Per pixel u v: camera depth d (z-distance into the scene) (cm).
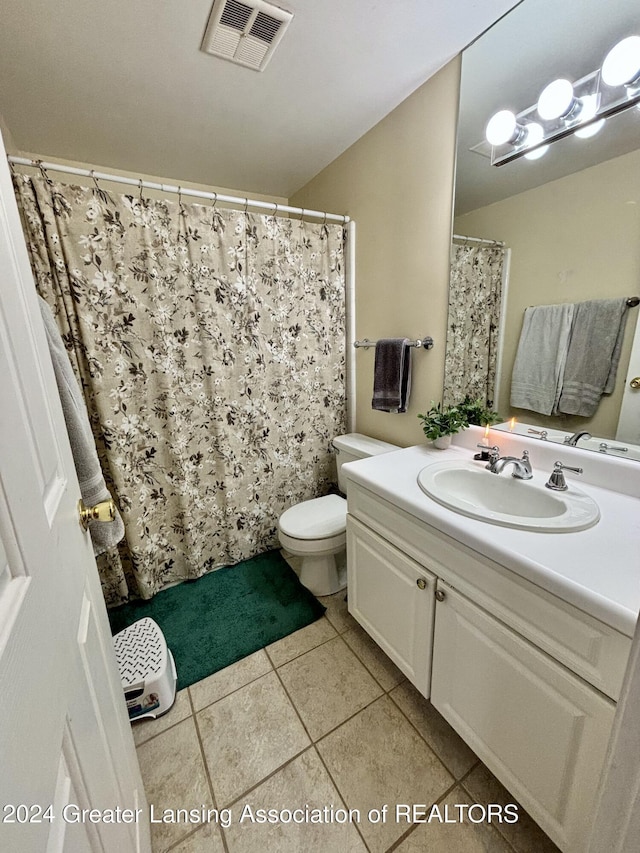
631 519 94
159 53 121
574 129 104
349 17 110
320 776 106
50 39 113
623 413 105
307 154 192
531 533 88
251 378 189
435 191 148
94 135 168
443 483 129
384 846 91
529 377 127
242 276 176
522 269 124
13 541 39
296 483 218
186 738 117
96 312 149
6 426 41
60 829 40
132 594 183
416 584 112
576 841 76
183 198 222
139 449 169
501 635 87
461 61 127
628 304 99
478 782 104
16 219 60
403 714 123
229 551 202
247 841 93
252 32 114
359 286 199
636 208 94
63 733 45
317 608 171
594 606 67
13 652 35
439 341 158
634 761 42
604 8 94
